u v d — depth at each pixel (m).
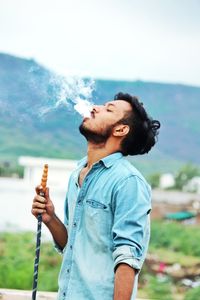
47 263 10.01
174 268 10.82
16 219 11.20
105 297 2.99
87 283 3.01
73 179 3.23
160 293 10.34
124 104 3.20
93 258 3.03
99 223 3.03
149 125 3.21
